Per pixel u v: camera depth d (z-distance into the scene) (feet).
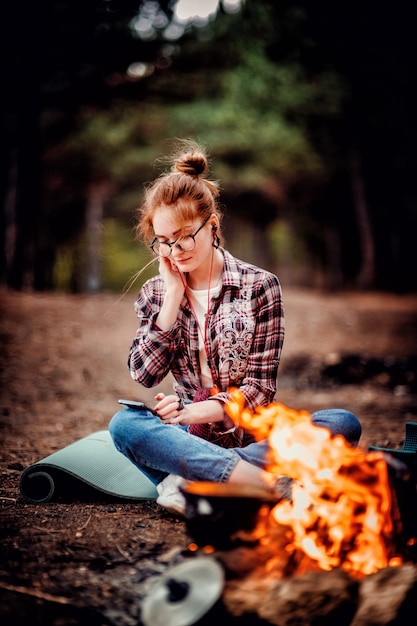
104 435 11.89
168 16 42.09
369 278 82.43
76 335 31.53
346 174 82.69
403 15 53.31
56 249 78.28
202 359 10.55
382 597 6.89
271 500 7.84
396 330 39.63
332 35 52.85
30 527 9.67
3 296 37.86
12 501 10.97
